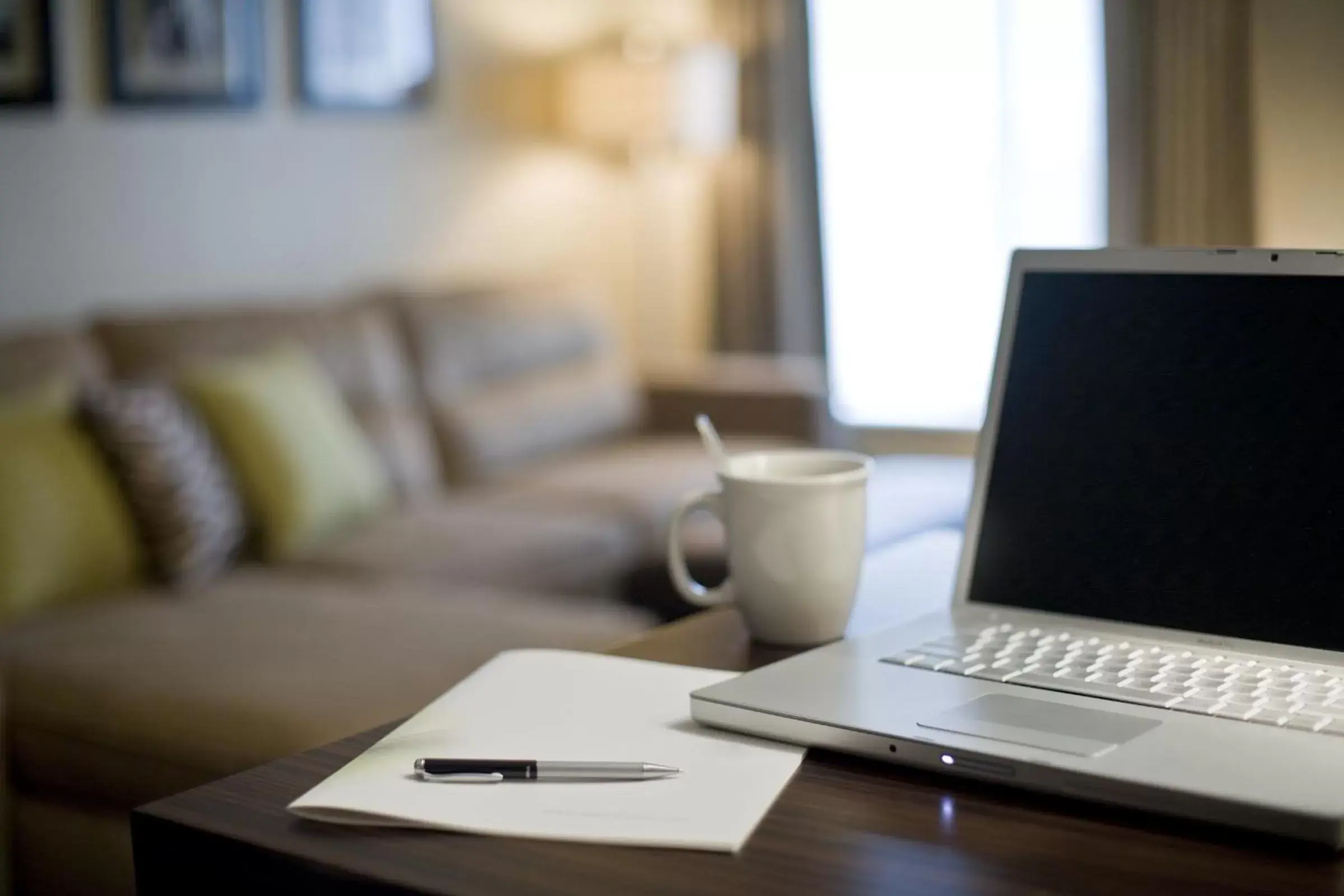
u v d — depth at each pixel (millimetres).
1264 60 1090
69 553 2512
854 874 676
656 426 4188
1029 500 1021
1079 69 4711
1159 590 952
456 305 3789
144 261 3379
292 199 3752
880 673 913
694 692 885
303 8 3729
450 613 2385
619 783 787
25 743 2049
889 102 5027
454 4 4246
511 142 4496
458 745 850
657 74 4414
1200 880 661
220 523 2723
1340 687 843
